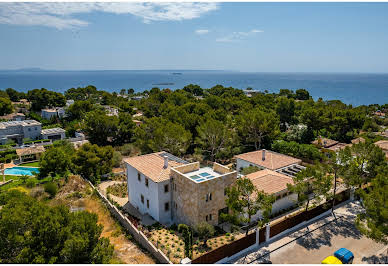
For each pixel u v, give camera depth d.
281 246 24.47
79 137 73.56
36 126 72.50
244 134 56.19
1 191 39.03
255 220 30.00
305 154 51.88
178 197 29.47
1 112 92.19
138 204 33.97
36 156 59.22
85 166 43.53
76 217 19.36
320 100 104.88
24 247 16.38
